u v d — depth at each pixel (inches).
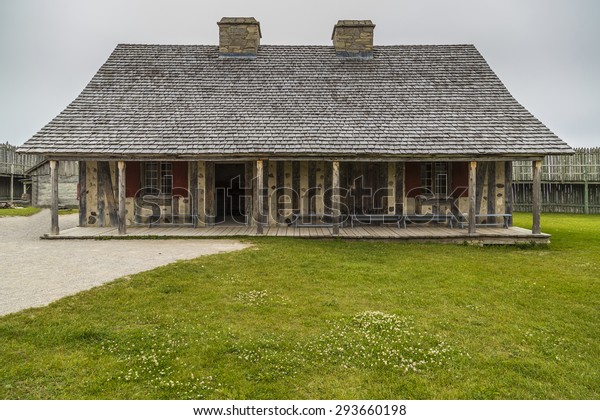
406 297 223.8
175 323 182.1
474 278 265.4
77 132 423.8
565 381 138.1
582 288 245.0
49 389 129.0
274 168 479.2
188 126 439.8
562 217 685.3
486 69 517.3
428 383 136.5
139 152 406.6
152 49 535.2
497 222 472.4
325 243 390.0
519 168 801.6
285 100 478.3
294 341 165.2
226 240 397.7
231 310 199.9
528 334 175.0
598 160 738.8
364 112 462.3
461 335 173.6
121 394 127.5
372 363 148.3
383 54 543.8
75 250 341.4
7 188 912.3
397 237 408.8
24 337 163.9
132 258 306.5
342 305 209.6
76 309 194.2
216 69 517.3
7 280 242.8
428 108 466.6
